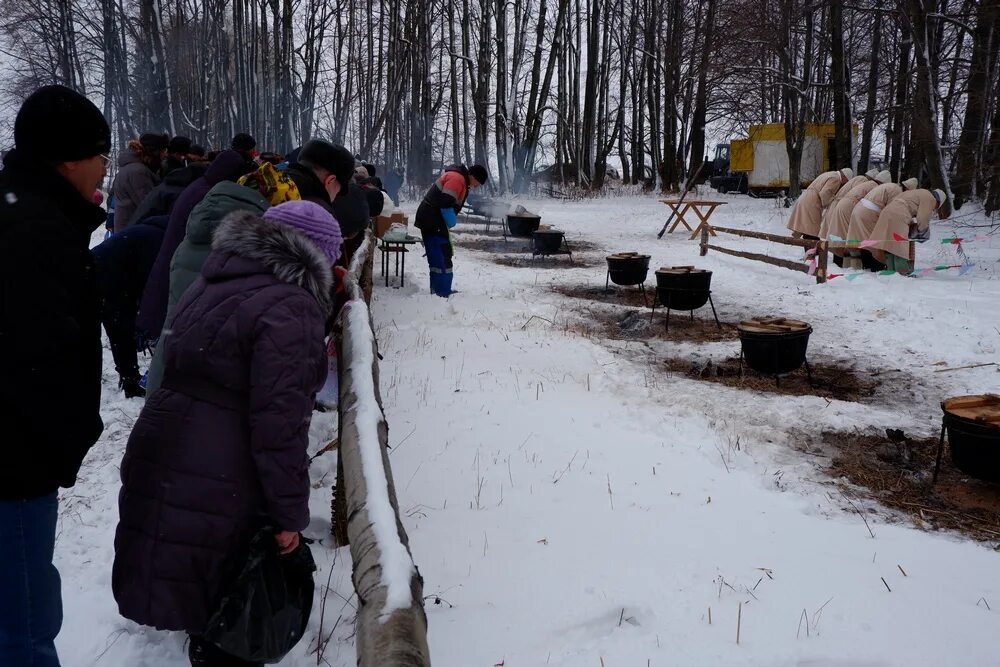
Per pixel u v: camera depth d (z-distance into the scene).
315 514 4.21
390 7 39.69
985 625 3.41
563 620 3.33
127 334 6.46
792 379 7.85
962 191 21.70
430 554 3.88
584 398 6.76
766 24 26.89
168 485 2.35
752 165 36.59
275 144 37.56
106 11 37.00
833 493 5.02
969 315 9.98
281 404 2.35
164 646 3.09
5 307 2.16
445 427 5.81
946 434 6.24
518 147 41.81
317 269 2.54
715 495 4.80
